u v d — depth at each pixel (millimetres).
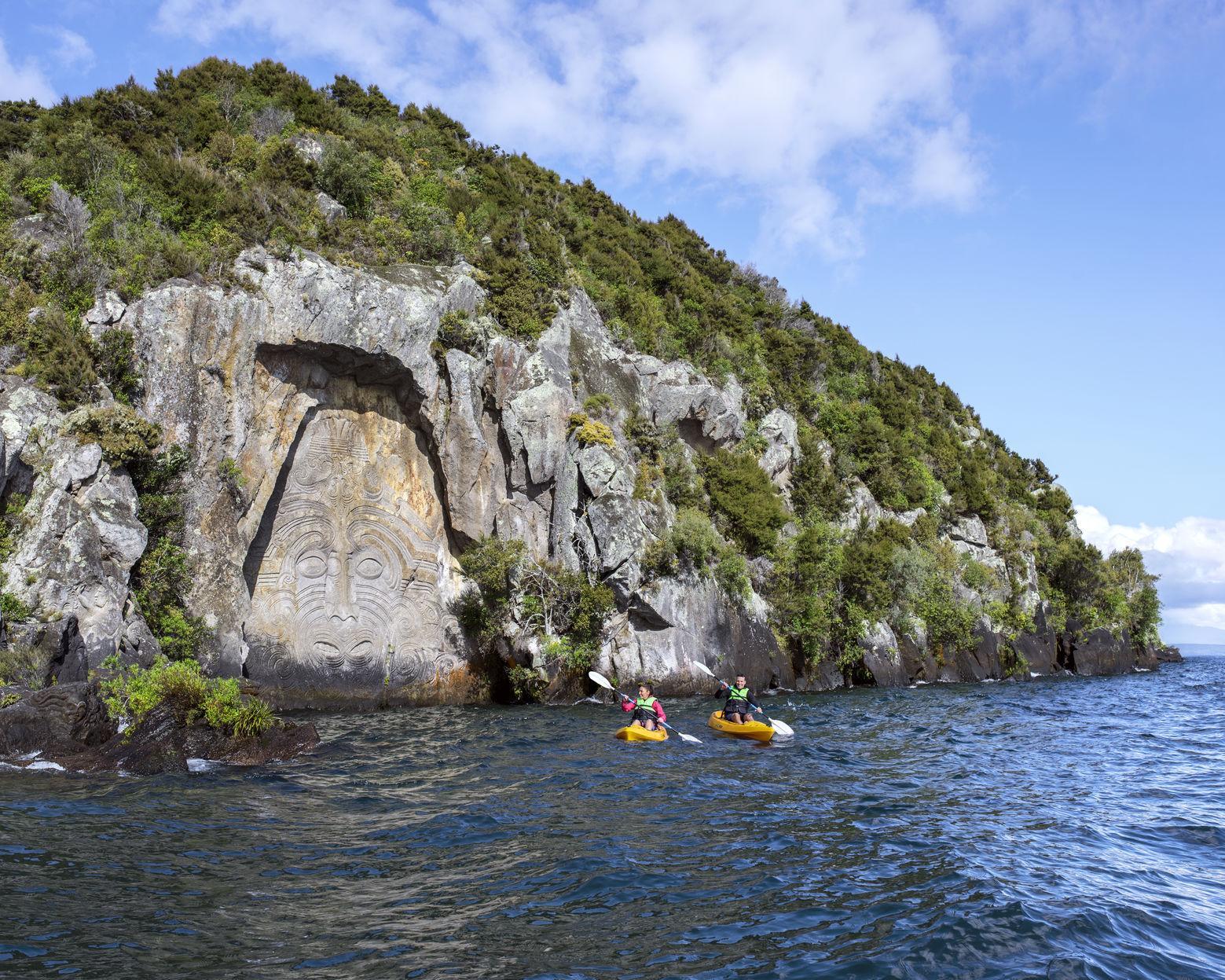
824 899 9375
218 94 41500
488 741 20500
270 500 29094
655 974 7492
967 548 51438
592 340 39000
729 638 34719
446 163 46938
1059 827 12750
